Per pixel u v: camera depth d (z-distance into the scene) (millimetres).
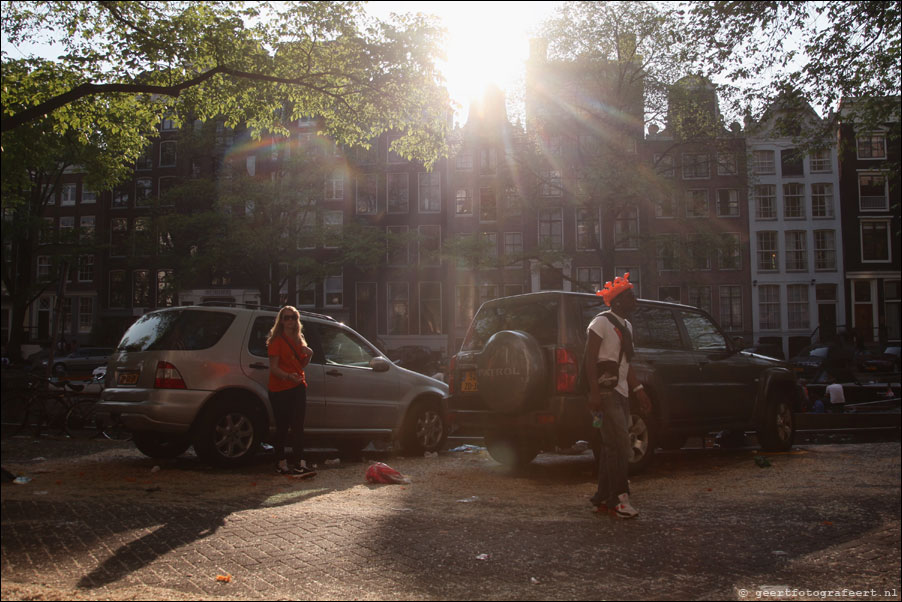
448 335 43062
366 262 34156
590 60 26594
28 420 13016
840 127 16875
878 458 9164
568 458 9672
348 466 8625
